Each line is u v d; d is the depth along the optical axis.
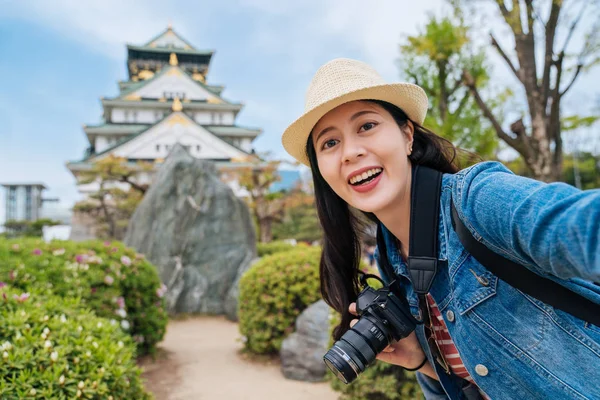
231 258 8.86
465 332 1.07
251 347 5.42
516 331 0.98
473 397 1.31
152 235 8.71
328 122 1.22
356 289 1.54
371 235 1.56
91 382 2.04
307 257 5.25
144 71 44.44
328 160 1.24
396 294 1.36
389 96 1.20
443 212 1.12
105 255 5.04
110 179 21.38
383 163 1.18
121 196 22.09
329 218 1.50
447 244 1.09
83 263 4.50
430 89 8.65
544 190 0.80
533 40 6.27
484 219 0.91
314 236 25.05
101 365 2.17
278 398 4.12
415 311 1.31
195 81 39.25
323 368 4.50
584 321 0.92
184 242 8.66
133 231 9.23
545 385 0.96
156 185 9.16
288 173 38.41
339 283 1.52
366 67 1.30
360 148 1.17
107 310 4.36
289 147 1.44
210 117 39.84
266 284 5.07
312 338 4.59
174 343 6.25
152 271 5.52
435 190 1.14
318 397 4.12
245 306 5.35
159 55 44.38
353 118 1.19
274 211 19.08
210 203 9.02
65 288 4.08
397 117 1.24
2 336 2.09
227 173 19.62
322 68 1.28
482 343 1.04
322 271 1.58
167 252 8.55
